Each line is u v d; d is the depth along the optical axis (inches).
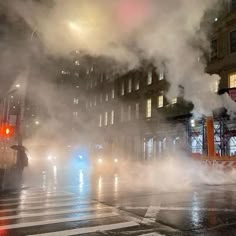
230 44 930.1
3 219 280.1
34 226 253.1
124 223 260.8
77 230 239.5
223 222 262.8
